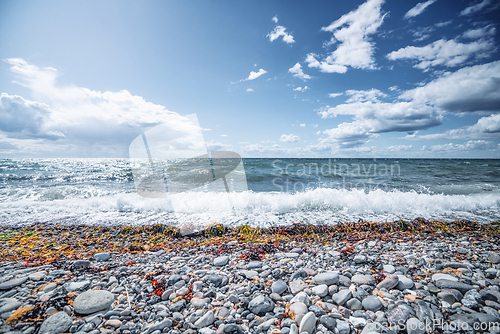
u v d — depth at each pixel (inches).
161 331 68.7
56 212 235.8
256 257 130.3
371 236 175.0
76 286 93.2
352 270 109.2
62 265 117.3
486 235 177.8
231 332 68.3
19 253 138.8
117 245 157.9
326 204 259.1
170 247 153.6
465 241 159.6
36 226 196.5
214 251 143.0
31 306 76.9
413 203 269.7
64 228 191.6
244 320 75.1
